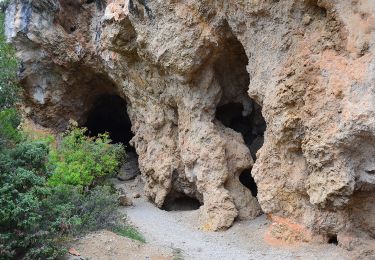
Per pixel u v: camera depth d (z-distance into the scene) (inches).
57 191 459.5
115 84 879.7
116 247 423.5
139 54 670.5
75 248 406.0
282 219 479.5
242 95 650.8
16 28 853.8
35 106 926.4
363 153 396.5
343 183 397.7
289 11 459.2
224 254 448.8
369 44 391.2
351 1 408.5
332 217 430.9
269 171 492.4
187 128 631.2
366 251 403.5
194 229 555.5
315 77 430.6
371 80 379.6
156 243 478.6
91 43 878.4
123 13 668.7
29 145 416.2
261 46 496.4
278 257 430.3
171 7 588.1
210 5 563.2
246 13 505.7
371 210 417.4
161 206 697.0
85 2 892.0
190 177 621.9
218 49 590.2
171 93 659.4
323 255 417.4
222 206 558.6
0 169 382.0
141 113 762.2
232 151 599.8
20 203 357.7
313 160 426.0
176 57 592.4
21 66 871.1
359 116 377.4
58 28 868.6
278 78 460.1
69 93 941.8
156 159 708.7
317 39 434.0
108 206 512.1
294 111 450.3
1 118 438.9
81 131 705.0
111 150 682.8
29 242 365.1
